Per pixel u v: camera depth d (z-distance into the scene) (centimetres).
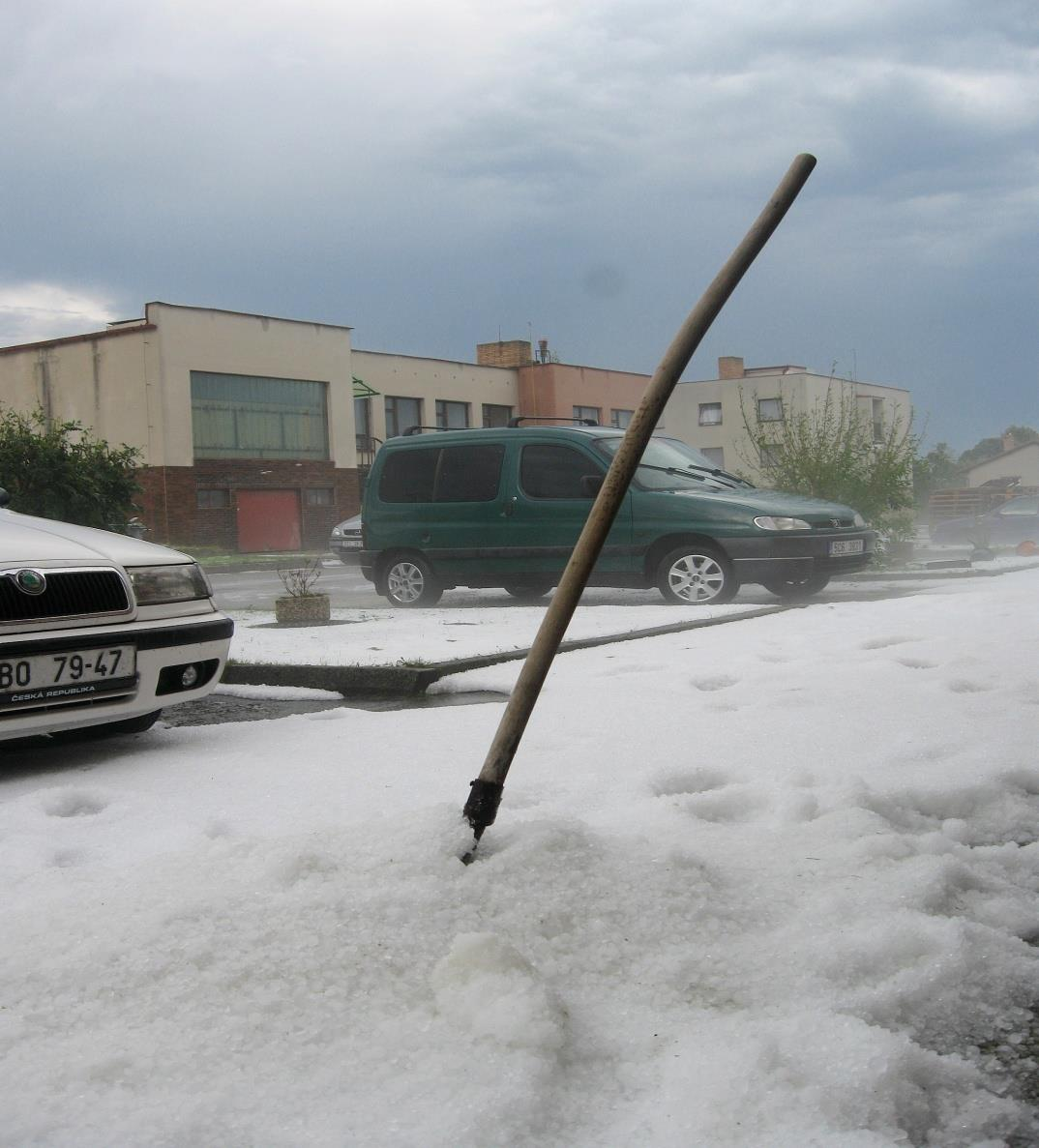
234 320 3800
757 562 1100
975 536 2858
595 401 5381
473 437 1237
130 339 3650
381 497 1276
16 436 2416
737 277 272
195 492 3684
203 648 495
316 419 4044
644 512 1141
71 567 452
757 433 1758
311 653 695
